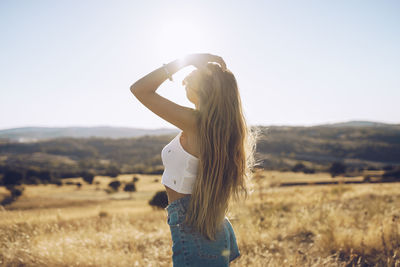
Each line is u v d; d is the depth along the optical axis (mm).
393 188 14750
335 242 4008
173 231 1617
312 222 5426
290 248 4203
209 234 1571
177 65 1598
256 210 6793
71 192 69938
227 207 1668
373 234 4070
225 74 1657
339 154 157625
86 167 150625
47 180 89812
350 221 5148
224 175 1622
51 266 3529
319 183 46812
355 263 3592
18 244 3947
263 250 4051
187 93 1756
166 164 1692
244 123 1688
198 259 1559
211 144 1590
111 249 4105
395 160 144250
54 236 4547
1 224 4848
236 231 4594
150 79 1568
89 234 4926
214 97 1604
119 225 5582
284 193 12523
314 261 3646
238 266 3449
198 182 1593
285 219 6309
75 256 3701
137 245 4422
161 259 3873
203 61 1621
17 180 83938
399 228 4086
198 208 1598
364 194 11523
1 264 3508
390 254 3670
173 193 1679
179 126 1630
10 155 185500
